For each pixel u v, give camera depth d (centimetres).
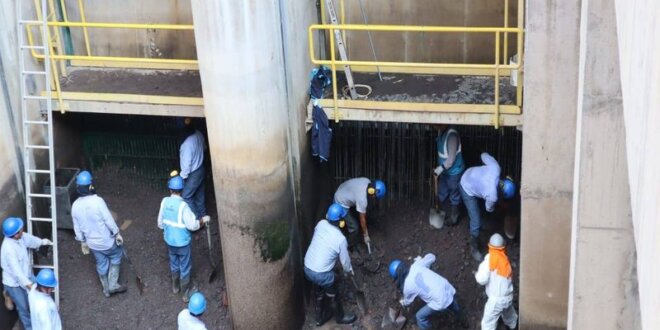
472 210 1008
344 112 977
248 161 884
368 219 1099
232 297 966
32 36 1009
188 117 1046
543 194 834
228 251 940
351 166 1118
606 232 667
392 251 1063
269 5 839
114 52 1102
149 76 1063
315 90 991
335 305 984
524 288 890
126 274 1057
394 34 1041
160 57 1099
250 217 911
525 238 862
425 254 1055
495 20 1005
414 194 1117
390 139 1090
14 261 929
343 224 952
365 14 1035
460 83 998
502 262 890
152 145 1150
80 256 1078
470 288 1011
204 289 1038
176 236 982
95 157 1163
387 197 1123
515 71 948
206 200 1147
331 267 951
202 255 1076
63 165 1111
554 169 818
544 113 794
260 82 854
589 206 662
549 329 906
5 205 970
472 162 1088
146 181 1164
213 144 890
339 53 1047
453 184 1048
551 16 754
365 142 1098
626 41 448
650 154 362
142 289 1038
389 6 1025
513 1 988
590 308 699
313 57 946
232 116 863
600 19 614
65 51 1085
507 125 942
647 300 359
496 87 907
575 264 686
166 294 1034
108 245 996
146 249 1091
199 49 850
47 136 1059
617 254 672
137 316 1011
